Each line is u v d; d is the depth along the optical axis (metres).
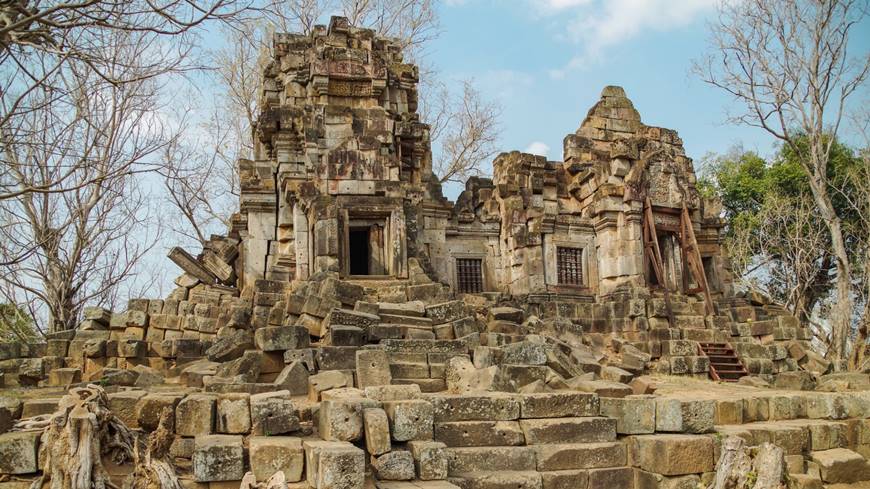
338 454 8.12
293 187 21.03
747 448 10.03
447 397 11.06
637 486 10.97
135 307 20.05
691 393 15.56
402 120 24.80
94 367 17.67
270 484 7.97
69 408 8.88
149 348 17.95
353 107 23.72
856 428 13.65
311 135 21.75
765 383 19.28
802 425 13.11
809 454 12.77
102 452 8.87
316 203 19.42
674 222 25.52
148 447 8.50
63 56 12.45
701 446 10.97
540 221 24.47
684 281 25.55
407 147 24.38
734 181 39.94
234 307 19.69
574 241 25.22
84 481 8.33
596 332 22.62
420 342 14.57
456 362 13.39
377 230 20.39
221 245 22.94
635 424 11.32
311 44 25.02
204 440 9.10
